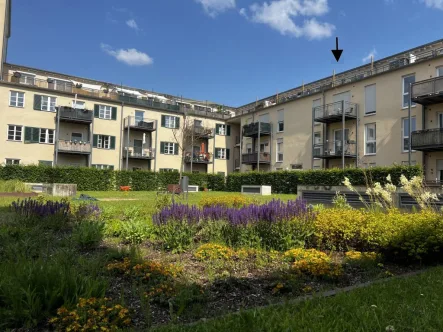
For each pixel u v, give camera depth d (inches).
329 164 1178.0
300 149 1299.2
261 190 965.2
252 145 1562.5
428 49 1105.4
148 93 1964.8
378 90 1023.6
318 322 108.3
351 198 422.0
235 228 232.7
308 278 163.8
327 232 230.8
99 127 1432.1
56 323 105.7
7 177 1077.1
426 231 207.2
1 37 1302.9
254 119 1565.0
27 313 107.0
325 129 1194.6
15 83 1261.1
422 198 307.6
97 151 1418.6
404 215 252.7
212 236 236.2
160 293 133.3
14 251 180.5
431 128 877.8
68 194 750.5
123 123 1493.6
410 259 204.5
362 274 177.9
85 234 214.8
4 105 1242.6
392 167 782.5
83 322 104.3
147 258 194.7
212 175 1483.8
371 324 107.9
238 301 136.9
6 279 119.1
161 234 231.5
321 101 1223.5
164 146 1600.6
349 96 1115.9
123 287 142.6
